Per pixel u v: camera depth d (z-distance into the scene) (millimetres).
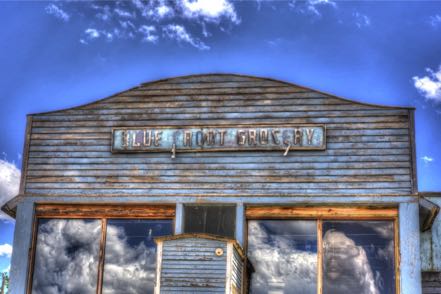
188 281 18141
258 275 19422
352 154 19875
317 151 20016
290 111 20344
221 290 18016
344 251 19391
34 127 21047
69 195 20375
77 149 20750
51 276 19922
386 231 19391
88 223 20297
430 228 20984
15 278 19781
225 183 20047
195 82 20891
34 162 20750
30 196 20469
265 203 19797
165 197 20109
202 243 18391
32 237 20172
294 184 19844
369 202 19484
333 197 19625
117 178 20406
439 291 20562
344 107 20219
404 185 19500
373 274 19141
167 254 18375
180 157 20391
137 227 20141
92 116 20969
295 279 19312
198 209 19969
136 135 20625
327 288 19156
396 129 19938
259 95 20562
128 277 19797
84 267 19953
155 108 20812
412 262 18906
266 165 20078
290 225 19734
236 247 18562
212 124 20500
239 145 20250
